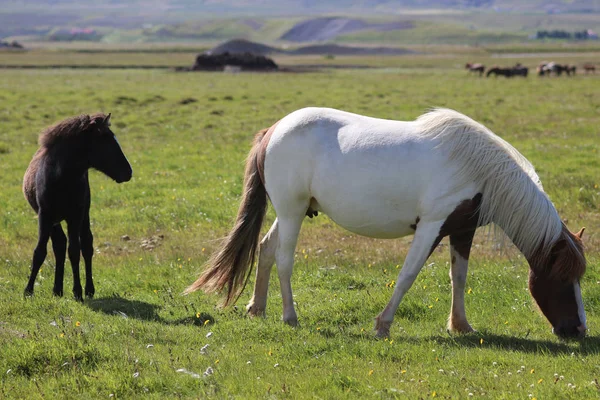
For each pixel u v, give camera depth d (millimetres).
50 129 10570
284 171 9344
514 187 8430
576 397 6719
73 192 10531
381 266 12500
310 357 7992
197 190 19453
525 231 8516
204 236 15008
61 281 10867
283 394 6922
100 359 7781
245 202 9867
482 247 13766
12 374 7422
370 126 9008
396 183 8656
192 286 9953
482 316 9914
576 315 8633
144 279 11977
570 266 8375
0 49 177875
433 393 6770
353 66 102625
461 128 8586
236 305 10602
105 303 10531
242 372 7504
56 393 6977
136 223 16141
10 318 9469
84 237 11055
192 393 7047
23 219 16469
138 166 23594
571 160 22609
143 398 6918
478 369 7570
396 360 7922
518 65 75750
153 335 8781
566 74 77688
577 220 15562
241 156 25016
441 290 11078
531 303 10250
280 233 9578
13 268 12508
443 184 8477
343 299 10500
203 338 8766
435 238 8594
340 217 9164
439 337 8812
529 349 8328
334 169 8945
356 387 7062
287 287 9570
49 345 7906
